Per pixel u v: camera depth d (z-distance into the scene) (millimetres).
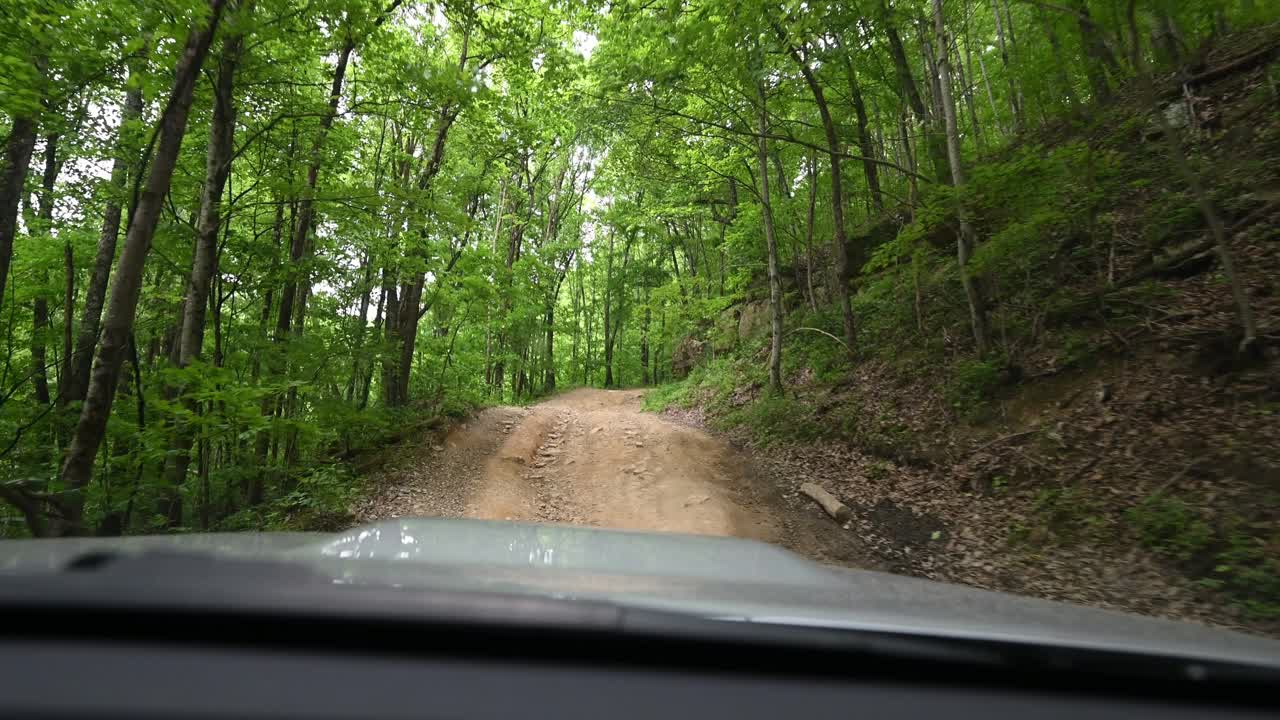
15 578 1168
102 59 6527
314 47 8438
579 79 13836
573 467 11023
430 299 14742
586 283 43688
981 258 9477
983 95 17844
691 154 16438
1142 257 9711
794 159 19188
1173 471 6918
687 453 11812
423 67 9539
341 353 10266
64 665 1100
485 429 13625
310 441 8938
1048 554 6660
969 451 9273
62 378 7898
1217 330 7914
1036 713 1309
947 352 11906
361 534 2420
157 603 1138
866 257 17453
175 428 6336
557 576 1737
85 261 10562
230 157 8258
